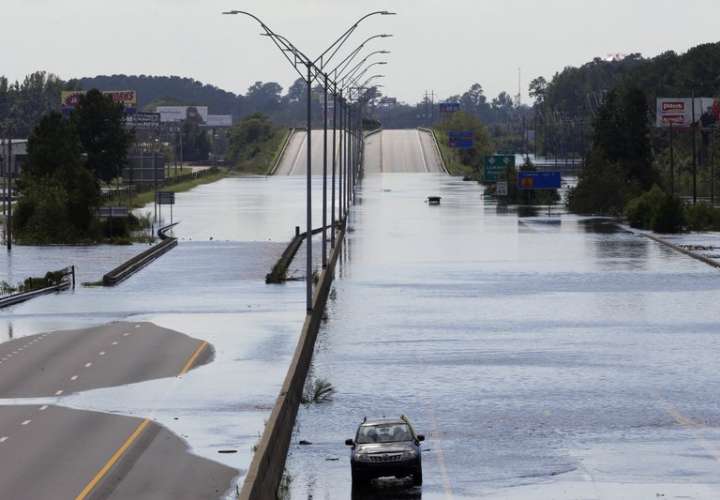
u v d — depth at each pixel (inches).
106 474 3651.6
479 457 3988.7
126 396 4881.9
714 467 3804.1
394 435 3686.0
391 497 3508.9
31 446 4010.8
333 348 6299.2
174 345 6181.1
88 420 4429.1
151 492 3454.7
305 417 4672.7
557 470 3801.7
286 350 6082.7
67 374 5359.3
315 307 6850.4
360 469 3582.7
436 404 4877.0
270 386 5128.0
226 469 3725.4
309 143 7239.2
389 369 5674.2
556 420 4552.2
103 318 7249.0
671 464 3853.3
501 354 6058.1
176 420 4443.9
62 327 6860.2
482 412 4712.1
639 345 6294.3
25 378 5270.7
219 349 6092.5
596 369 5615.2
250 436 4185.5
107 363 5639.8
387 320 7288.4
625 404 4822.8
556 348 6225.4
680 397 4950.8
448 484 3644.2
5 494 3422.7
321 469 3870.6
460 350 6195.9
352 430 4441.4
